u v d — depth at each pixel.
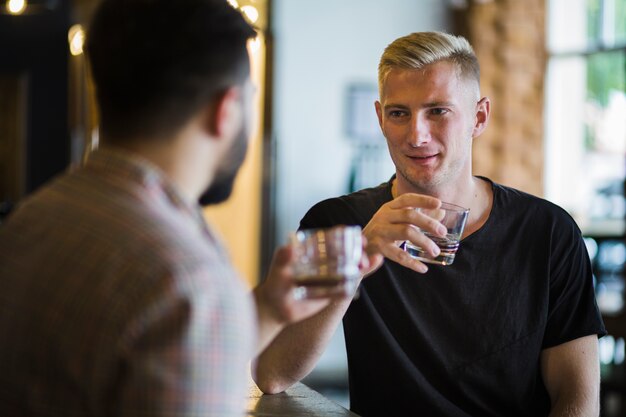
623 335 5.00
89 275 1.00
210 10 1.13
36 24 6.35
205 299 0.97
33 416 1.03
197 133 1.13
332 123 7.06
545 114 7.12
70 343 0.99
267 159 6.84
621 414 5.01
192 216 1.11
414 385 2.13
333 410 1.92
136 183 1.08
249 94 1.17
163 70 1.09
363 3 7.09
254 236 6.87
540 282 2.16
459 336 2.14
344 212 2.28
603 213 7.00
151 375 0.95
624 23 6.91
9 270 1.08
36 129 6.41
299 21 6.98
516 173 7.00
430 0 7.14
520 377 2.14
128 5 1.12
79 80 6.34
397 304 2.16
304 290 1.29
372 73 7.09
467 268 2.15
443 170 2.11
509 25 6.95
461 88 2.10
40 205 1.11
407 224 1.70
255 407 1.94
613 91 6.95
